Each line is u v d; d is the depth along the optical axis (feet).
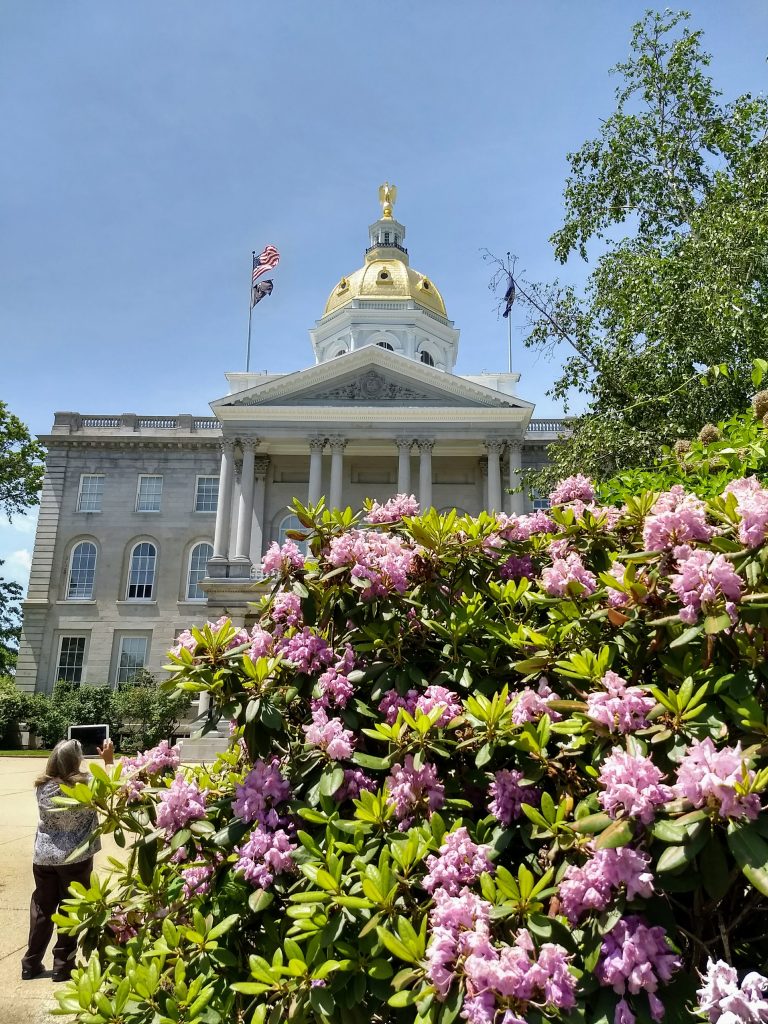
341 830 9.75
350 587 12.36
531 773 9.23
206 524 146.61
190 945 10.20
